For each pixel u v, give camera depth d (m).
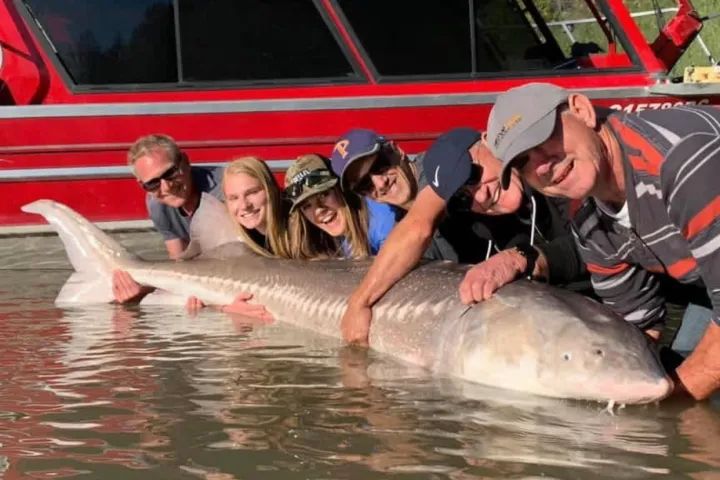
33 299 4.25
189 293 4.02
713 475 2.10
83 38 4.77
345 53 4.97
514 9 5.15
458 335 2.86
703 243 2.24
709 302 2.87
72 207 4.77
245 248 3.99
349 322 3.27
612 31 5.30
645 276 2.75
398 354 3.10
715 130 2.21
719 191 2.19
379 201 3.44
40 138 4.71
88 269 4.21
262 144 4.90
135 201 4.82
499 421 2.44
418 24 5.02
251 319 3.76
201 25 4.85
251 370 2.96
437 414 2.50
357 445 2.29
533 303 2.74
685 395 2.54
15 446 2.32
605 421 2.43
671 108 2.34
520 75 5.13
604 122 2.33
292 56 4.95
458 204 3.34
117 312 3.95
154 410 2.57
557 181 2.30
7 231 4.74
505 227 3.46
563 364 2.58
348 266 3.63
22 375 2.92
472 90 5.07
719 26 9.73
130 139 4.79
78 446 2.31
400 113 5.00
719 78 5.21
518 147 2.27
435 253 3.48
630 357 2.52
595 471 2.13
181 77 4.85
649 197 2.34
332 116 4.94
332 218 3.68
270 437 2.36
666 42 5.68
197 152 4.85
